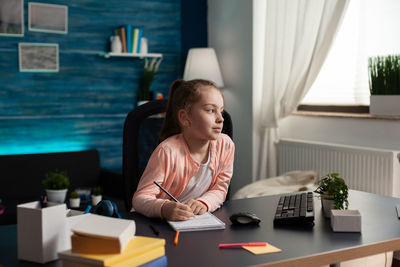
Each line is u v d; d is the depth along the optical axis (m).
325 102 3.65
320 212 1.53
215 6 4.43
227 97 4.23
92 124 4.14
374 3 3.15
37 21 3.86
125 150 1.76
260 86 3.92
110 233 0.98
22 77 3.85
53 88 3.97
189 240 1.21
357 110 3.33
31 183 3.59
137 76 4.32
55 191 3.29
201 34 4.58
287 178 3.35
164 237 1.23
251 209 1.56
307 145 3.47
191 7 4.52
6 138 3.82
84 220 1.06
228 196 1.84
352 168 3.11
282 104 3.63
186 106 1.53
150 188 1.51
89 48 4.09
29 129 3.90
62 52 3.98
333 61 3.56
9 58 3.79
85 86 4.09
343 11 3.08
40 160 3.66
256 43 3.89
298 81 3.46
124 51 4.11
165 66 4.46
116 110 4.24
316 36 3.31
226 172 1.72
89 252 0.98
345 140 3.37
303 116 3.76
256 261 1.05
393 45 3.03
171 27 4.45
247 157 3.98
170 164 1.54
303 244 1.17
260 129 3.93
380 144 3.09
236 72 4.11
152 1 4.35
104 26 4.14
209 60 4.11
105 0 4.13
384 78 2.92
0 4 3.72
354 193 1.80
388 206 1.58
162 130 1.71
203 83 1.54
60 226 1.09
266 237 1.23
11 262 1.06
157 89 4.45
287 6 3.50
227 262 1.04
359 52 3.29
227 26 4.24
